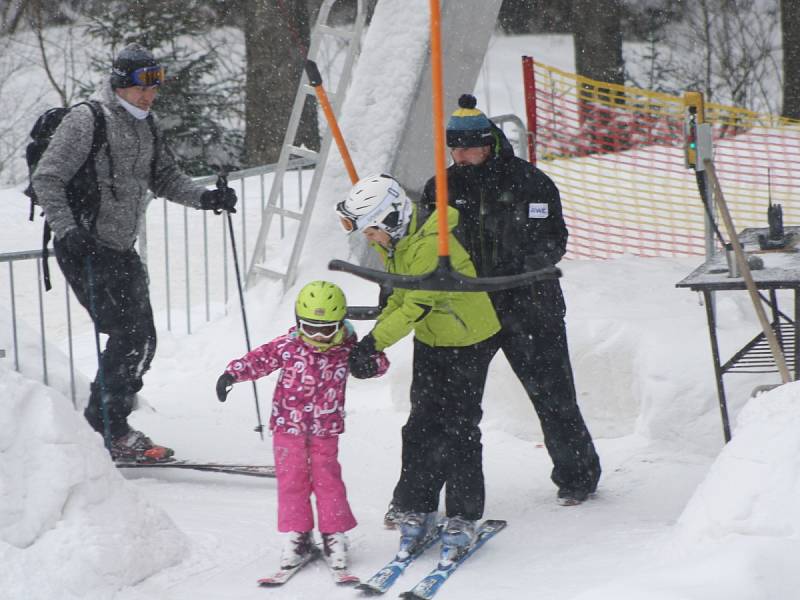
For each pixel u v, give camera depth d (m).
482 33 20.61
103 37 47.53
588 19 49.97
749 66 51.03
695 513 9.84
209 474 15.01
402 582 10.88
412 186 20.73
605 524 12.48
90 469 10.69
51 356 17.62
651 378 15.48
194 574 10.98
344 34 20.22
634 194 28.48
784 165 29.81
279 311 20.08
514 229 12.74
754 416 10.20
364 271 10.85
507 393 16.44
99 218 14.44
